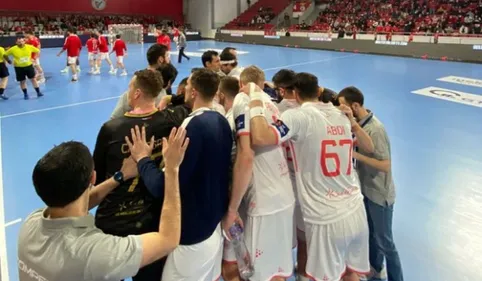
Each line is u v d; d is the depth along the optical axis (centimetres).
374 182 262
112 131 188
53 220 121
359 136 238
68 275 118
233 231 203
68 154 122
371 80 1213
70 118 762
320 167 215
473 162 543
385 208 263
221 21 3350
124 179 180
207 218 182
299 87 229
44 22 2756
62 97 960
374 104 893
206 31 3341
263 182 207
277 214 208
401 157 565
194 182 176
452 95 989
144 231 183
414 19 2244
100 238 125
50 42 2459
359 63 1659
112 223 180
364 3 2680
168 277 180
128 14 3206
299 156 220
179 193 158
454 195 442
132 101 204
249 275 214
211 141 177
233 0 3375
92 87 1105
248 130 189
